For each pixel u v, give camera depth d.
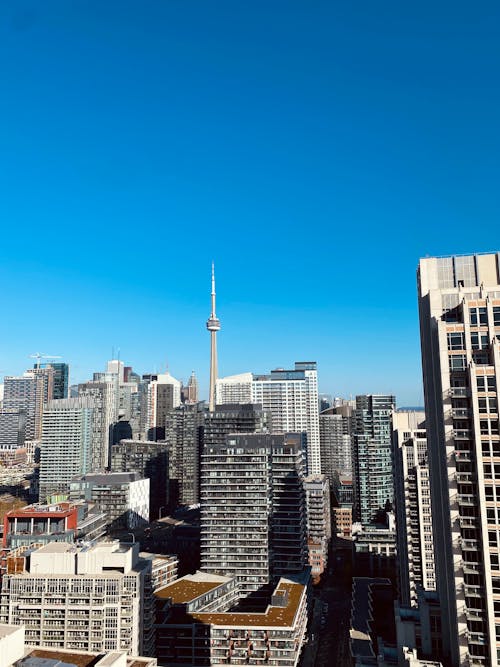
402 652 163.50
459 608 142.25
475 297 159.38
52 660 125.31
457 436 148.25
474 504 144.50
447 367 152.75
